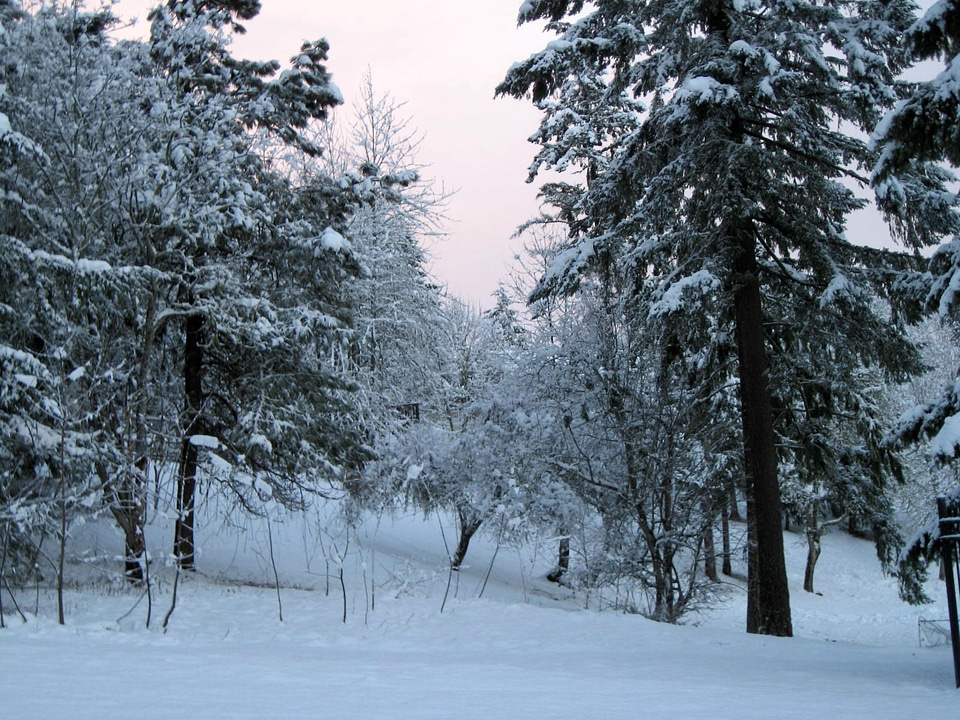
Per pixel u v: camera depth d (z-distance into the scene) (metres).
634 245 16.20
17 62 14.74
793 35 13.41
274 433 16.86
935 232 13.22
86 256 15.02
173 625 11.68
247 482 16.33
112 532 19.00
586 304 19.41
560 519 19.38
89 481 13.19
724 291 14.60
